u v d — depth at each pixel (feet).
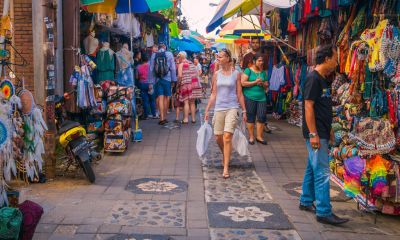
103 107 26.63
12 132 17.06
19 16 24.97
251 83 29.73
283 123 39.96
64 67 26.73
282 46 44.06
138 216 16.58
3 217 12.10
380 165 16.85
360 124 17.75
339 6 23.68
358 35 22.81
